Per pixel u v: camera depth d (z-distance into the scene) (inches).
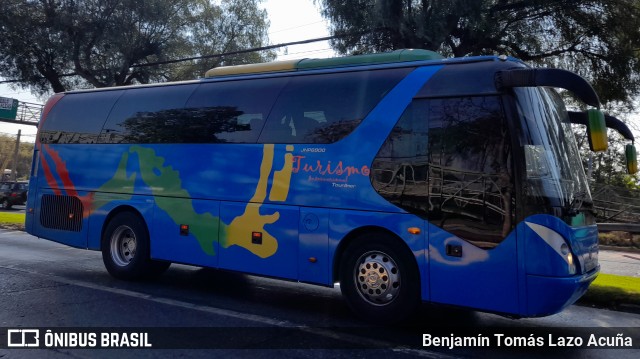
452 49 639.8
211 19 1018.7
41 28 855.7
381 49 623.5
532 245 193.3
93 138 347.6
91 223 339.9
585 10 583.5
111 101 346.6
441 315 260.7
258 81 285.4
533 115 213.2
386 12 547.8
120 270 325.1
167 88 324.2
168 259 298.7
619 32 578.9
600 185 1007.0
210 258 280.7
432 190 216.1
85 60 898.7
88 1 840.3
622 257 596.1
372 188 231.0
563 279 190.1
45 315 237.8
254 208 265.9
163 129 312.8
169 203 301.3
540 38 628.1
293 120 261.9
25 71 903.7
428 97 224.2
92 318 234.2
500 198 201.2
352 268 236.8
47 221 362.9
